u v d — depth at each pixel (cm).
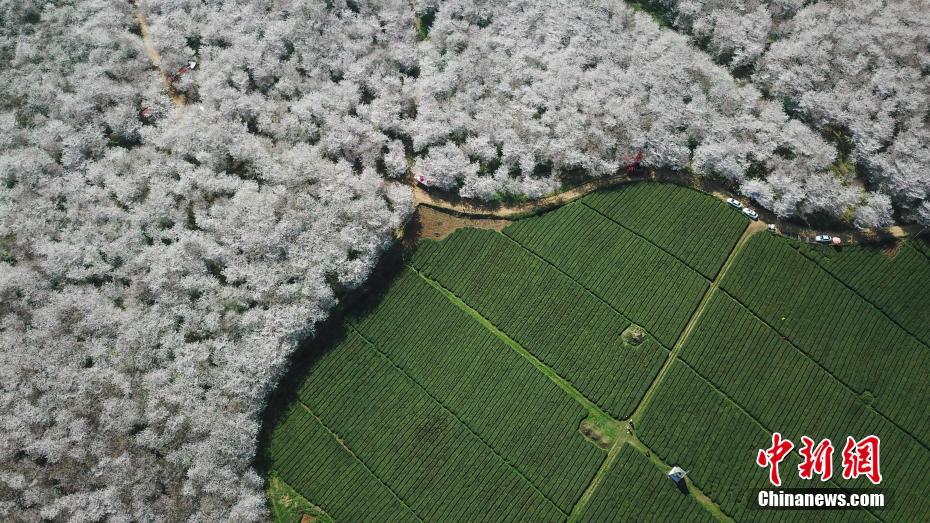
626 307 7250
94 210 7512
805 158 7731
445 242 7662
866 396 6831
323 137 7894
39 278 7281
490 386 6981
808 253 7469
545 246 7588
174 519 6397
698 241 7544
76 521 6356
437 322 7275
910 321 7125
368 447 6788
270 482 6744
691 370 6981
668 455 6662
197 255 7338
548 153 7806
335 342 7225
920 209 7469
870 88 8031
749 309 7225
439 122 7938
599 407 6888
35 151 7825
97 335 7062
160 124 8044
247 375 6844
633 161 7894
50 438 6662
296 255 7275
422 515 6531
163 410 6694
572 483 6581
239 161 7806
